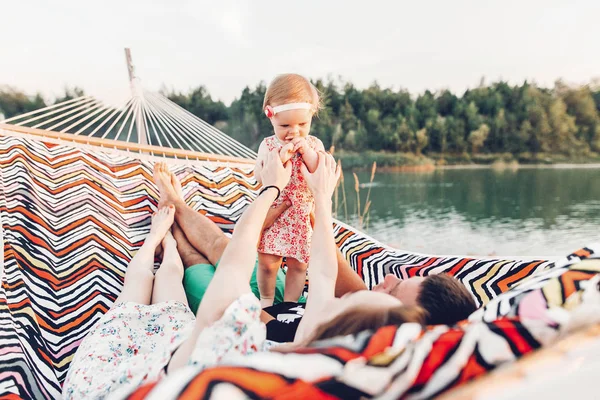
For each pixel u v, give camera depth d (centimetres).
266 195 130
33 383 127
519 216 1277
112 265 209
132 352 141
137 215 250
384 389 64
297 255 187
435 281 105
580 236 1028
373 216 1294
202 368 70
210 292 103
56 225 218
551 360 65
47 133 289
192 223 223
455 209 1373
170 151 318
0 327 138
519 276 164
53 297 180
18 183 224
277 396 62
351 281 144
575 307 73
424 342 68
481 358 67
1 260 175
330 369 65
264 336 97
